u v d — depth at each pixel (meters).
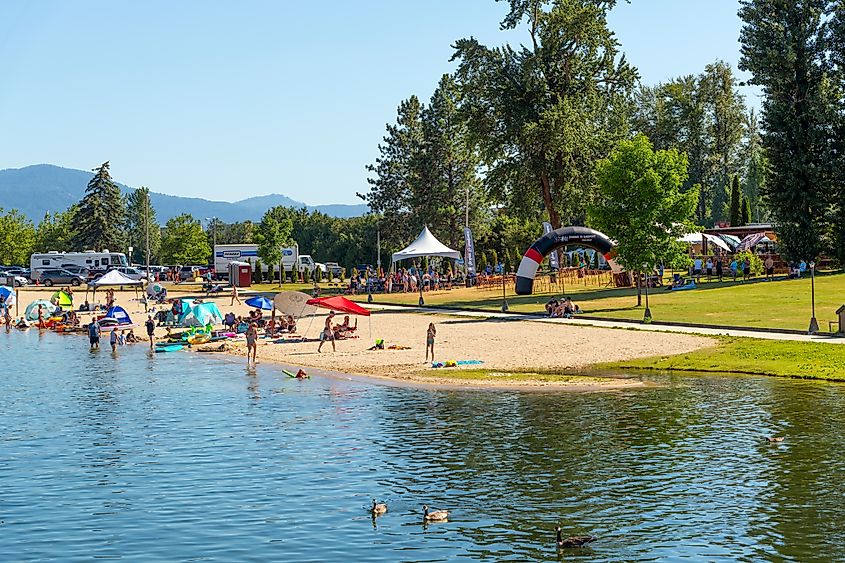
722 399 34.69
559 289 85.88
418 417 32.78
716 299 67.69
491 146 92.06
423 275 98.50
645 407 33.53
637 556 18.62
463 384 39.91
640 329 55.38
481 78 89.81
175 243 175.38
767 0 84.50
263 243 124.88
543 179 91.31
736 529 20.05
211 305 68.50
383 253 146.88
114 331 57.22
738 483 23.42
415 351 50.78
